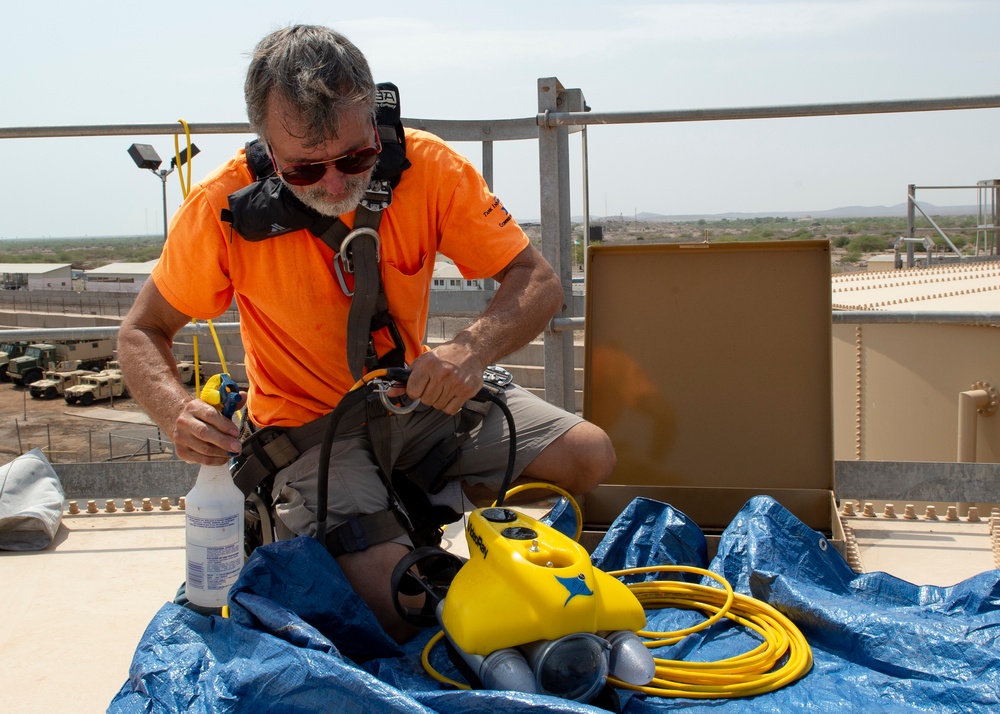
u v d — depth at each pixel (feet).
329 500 6.24
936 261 35.81
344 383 6.75
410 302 6.84
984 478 10.11
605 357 9.25
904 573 8.45
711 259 9.08
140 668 4.94
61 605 8.03
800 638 5.55
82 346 146.82
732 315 9.04
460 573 5.24
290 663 4.50
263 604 5.01
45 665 6.85
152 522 10.52
